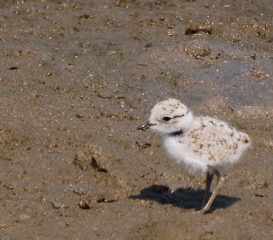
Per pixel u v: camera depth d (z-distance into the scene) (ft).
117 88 44.78
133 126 41.27
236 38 50.52
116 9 53.42
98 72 46.24
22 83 44.78
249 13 53.01
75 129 40.86
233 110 42.83
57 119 41.70
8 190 36.01
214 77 45.37
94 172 37.68
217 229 32.99
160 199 35.73
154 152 39.09
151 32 50.67
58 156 38.68
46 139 39.99
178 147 33.83
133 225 33.55
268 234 32.78
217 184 34.24
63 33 50.52
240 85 44.68
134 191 36.35
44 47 48.65
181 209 34.83
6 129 40.47
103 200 35.53
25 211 34.50
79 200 35.45
